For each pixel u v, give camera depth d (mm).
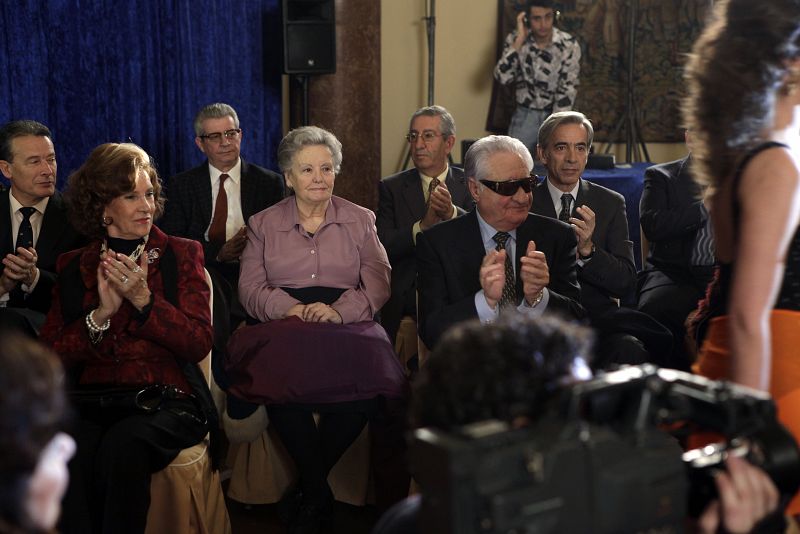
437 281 3354
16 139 3980
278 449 3635
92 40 5594
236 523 3570
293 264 3711
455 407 1129
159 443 2922
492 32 7793
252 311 3676
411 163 7699
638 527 1074
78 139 5578
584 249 3857
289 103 6953
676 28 7789
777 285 1667
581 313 3283
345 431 3439
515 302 3279
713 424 1185
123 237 3164
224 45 6430
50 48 5395
